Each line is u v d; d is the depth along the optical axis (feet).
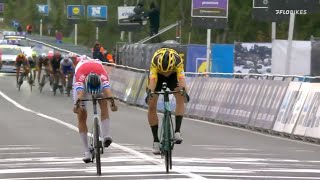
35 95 353.72
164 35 547.90
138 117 246.68
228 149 154.92
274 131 192.85
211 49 327.47
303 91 184.44
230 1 518.78
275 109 196.34
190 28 542.16
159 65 115.55
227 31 518.78
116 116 250.16
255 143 169.68
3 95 349.82
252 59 310.04
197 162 130.00
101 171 117.08
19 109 276.62
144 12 454.40
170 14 572.10
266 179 108.68
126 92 327.67
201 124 223.10
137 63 382.22
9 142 166.09
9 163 128.88
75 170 118.83
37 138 174.91
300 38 485.97
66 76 353.31
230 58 326.85
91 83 113.09
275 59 292.20
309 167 124.67
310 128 175.22
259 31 497.05
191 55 340.18
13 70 492.54
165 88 115.14
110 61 411.54
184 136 184.24
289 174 114.83
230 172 116.37
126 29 460.14
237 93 223.92
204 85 252.01
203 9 298.76
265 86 207.10
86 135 119.65
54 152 146.30
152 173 114.21
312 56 290.15
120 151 147.13
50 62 358.64
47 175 113.19
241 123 213.66
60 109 278.05
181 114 116.57
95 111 113.39
